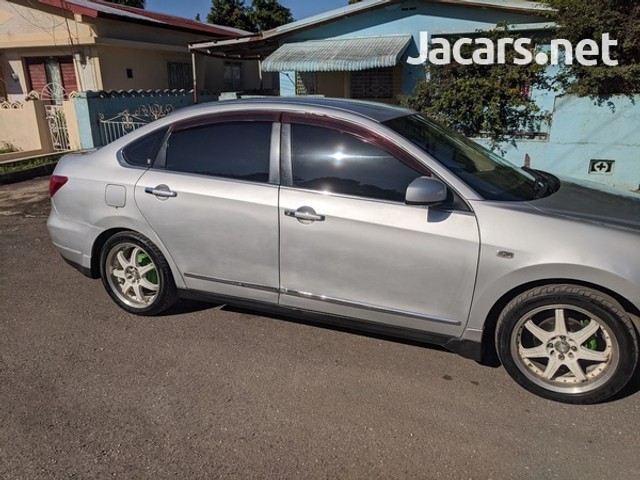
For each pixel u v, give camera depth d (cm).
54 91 1436
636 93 734
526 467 243
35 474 238
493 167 338
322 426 272
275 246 328
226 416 280
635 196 336
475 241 282
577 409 284
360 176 310
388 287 307
